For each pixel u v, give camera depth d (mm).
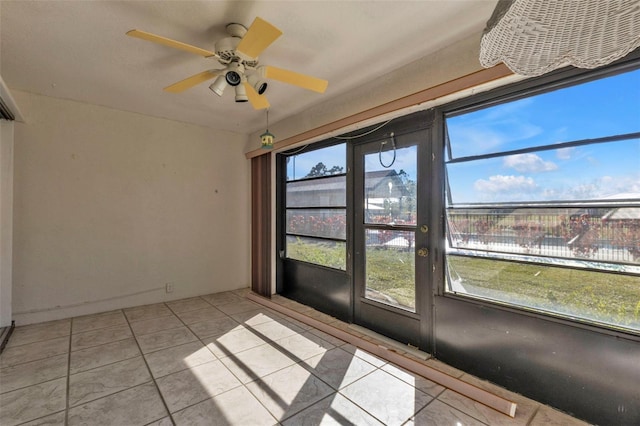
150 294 3822
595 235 1694
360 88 2830
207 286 4305
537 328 1878
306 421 1703
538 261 1904
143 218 3762
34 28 1956
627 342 1573
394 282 2807
